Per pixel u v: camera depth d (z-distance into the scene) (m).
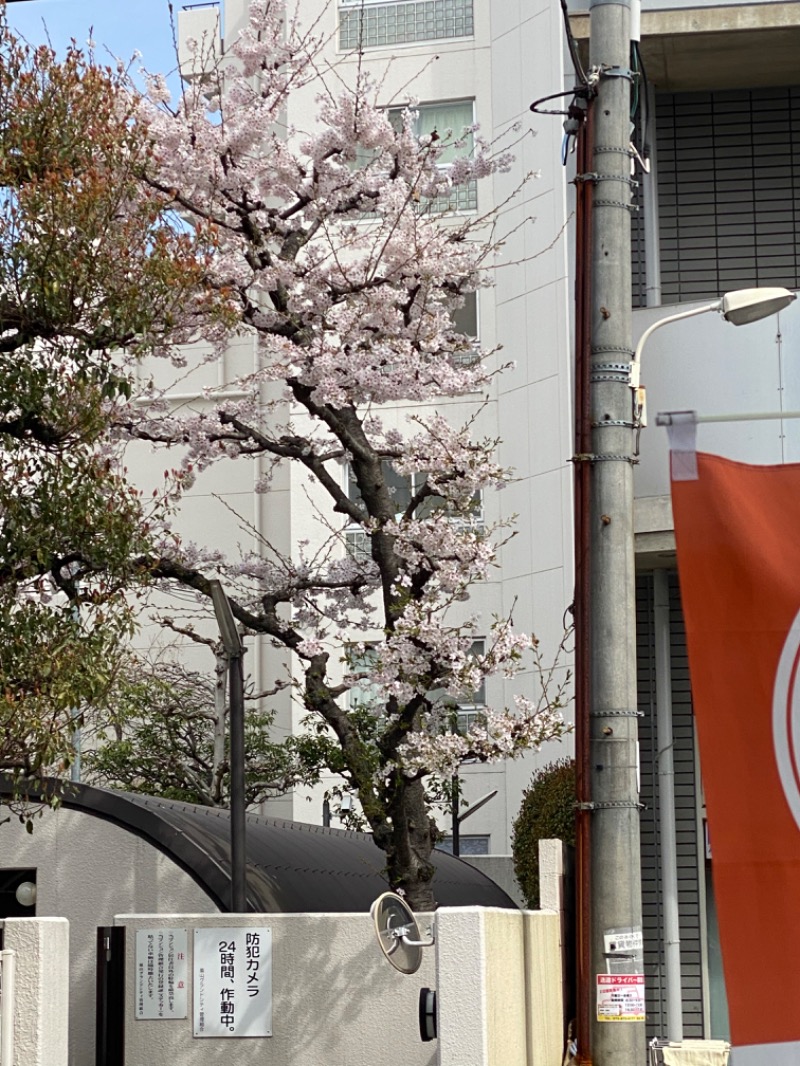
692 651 6.79
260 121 13.84
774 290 8.64
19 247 10.08
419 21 25.28
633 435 8.57
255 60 14.55
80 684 9.95
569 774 19.22
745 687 6.74
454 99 25.00
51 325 10.42
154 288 10.45
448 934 8.75
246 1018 11.52
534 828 19.20
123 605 10.92
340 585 14.45
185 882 12.77
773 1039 6.54
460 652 12.67
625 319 8.62
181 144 13.66
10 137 10.52
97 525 10.44
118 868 12.93
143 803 13.44
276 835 15.41
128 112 11.18
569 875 12.32
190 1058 11.52
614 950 8.13
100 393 10.49
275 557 28.08
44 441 10.65
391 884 12.95
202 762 23.39
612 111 8.77
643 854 13.45
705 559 6.84
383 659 12.70
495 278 24.45
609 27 8.84
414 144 14.41
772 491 6.88
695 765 13.55
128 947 11.71
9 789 12.92
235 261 13.46
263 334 13.80
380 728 20.78
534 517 23.47
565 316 23.36
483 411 24.39
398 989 11.47
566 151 9.54
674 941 12.95
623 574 8.38
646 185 14.06
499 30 24.86
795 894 6.60
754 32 12.98
